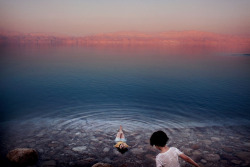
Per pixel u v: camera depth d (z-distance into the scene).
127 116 8.01
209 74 18.38
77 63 26.17
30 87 13.55
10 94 11.68
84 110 8.81
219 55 38.03
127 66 23.83
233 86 13.83
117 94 11.96
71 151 5.17
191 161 2.84
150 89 13.29
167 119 7.69
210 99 10.78
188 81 15.67
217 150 5.23
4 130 6.50
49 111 8.63
